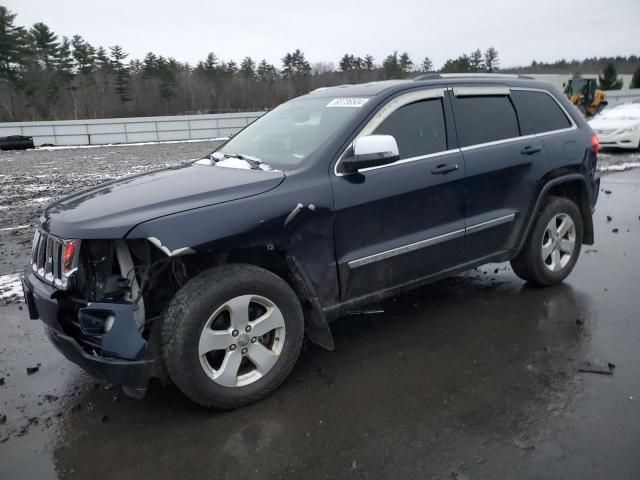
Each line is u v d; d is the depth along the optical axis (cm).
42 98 6378
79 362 284
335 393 320
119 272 297
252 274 300
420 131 381
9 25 6031
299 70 7894
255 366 313
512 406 297
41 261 315
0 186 1348
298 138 372
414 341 387
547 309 435
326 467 254
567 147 466
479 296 471
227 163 380
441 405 302
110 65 7281
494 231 423
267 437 279
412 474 246
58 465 266
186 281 307
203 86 7325
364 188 342
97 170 1725
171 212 282
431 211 380
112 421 302
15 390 340
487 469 247
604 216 769
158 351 291
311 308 335
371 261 351
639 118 1495
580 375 328
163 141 4172
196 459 265
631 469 243
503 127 430
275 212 305
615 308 431
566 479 238
